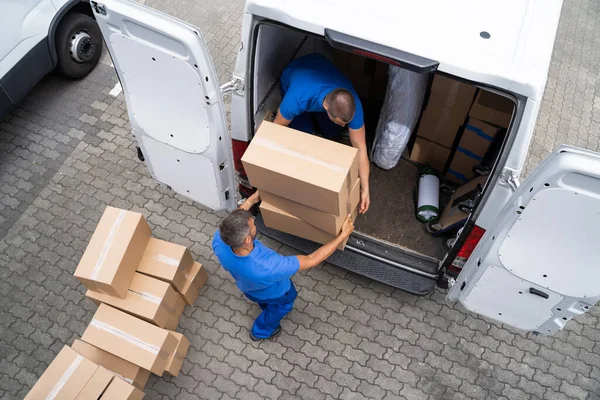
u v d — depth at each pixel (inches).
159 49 106.4
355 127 125.9
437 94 138.9
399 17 104.2
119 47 112.5
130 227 133.7
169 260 139.4
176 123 123.2
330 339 147.3
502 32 103.3
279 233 149.2
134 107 127.0
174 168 138.3
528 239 100.7
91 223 168.2
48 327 150.4
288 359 144.6
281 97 146.0
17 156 182.2
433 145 156.1
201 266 148.0
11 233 166.2
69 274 159.2
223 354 145.3
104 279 126.9
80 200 172.6
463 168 155.6
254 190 148.9
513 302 117.6
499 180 106.0
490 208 111.4
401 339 147.3
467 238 121.2
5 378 142.7
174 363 136.1
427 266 140.9
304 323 149.7
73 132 187.9
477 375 142.3
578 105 198.1
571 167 84.6
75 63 193.9
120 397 122.5
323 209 118.0
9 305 153.6
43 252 162.9
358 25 102.2
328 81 126.4
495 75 95.1
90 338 129.3
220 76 198.7
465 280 122.0
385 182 162.1
